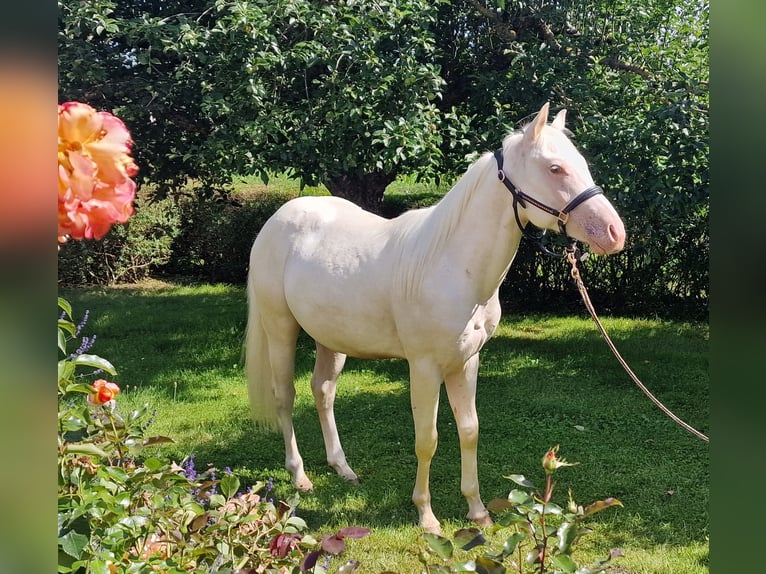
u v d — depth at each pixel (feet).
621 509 11.45
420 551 4.98
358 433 15.11
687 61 19.97
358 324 10.48
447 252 9.45
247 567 5.97
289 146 17.08
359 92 16.49
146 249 32.04
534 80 19.39
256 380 12.58
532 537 5.10
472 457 10.75
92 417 6.79
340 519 11.19
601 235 8.27
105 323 24.75
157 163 23.30
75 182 3.62
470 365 10.28
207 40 16.81
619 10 20.49
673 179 16.74
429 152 17.19
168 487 6.61
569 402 16.84
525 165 8.74
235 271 32.94
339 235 11.05
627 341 22.45
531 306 27.58
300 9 16.90
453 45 23.04
